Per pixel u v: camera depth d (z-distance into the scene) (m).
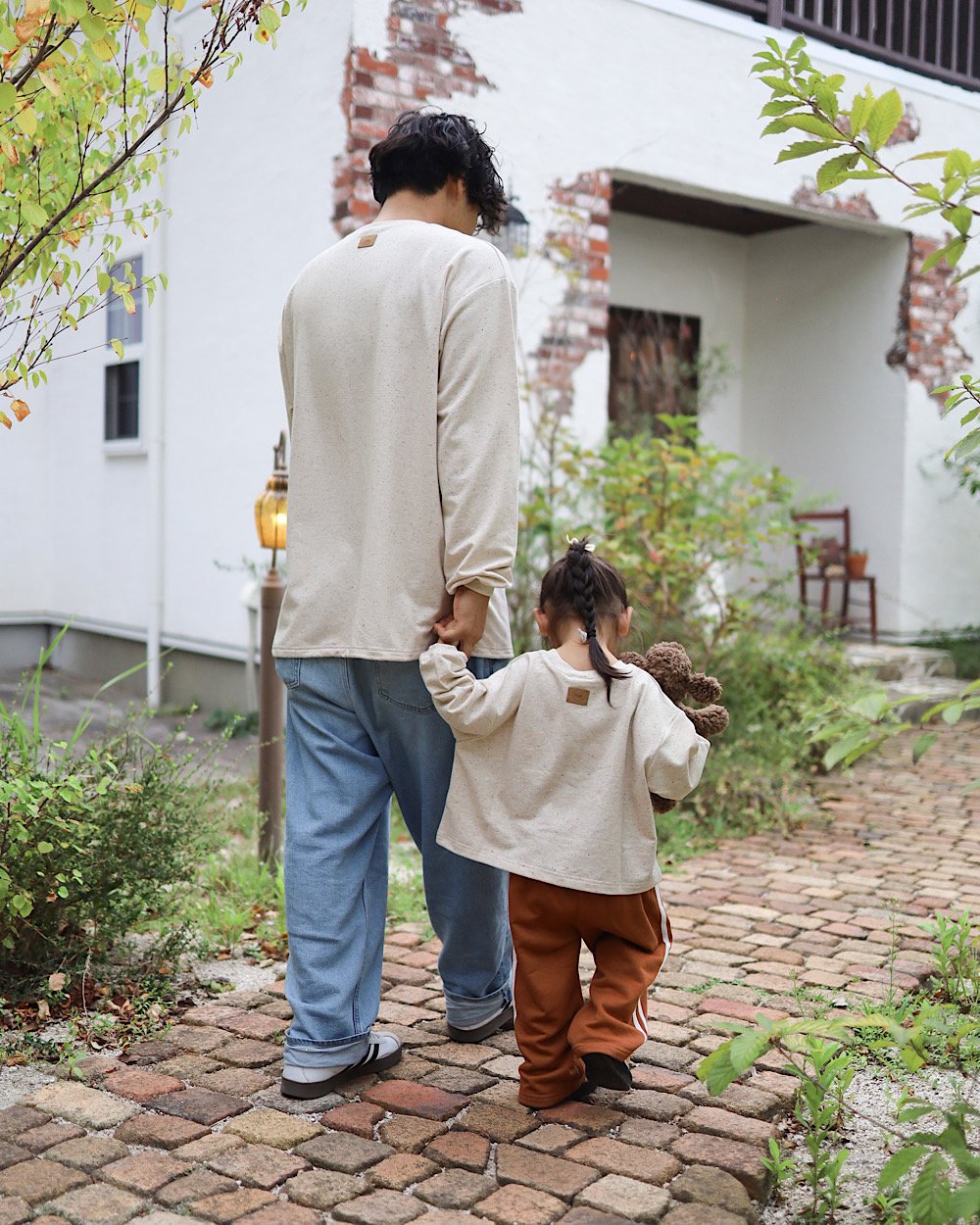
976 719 7.45
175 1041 2.60
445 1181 1.99
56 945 2.92
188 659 7.41
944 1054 2.56
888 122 2.04
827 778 5.77
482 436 2.19
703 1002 2.87
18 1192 1.95
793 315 9.27
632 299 9.00
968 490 8.84
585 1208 1.90
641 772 2.20
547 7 6.20
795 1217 1.98
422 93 5.75
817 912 3.70
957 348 8.70
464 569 2.19
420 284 2.25
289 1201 1.94
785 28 7.48
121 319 7.98
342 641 2.31
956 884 4.07
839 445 8.95
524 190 6.17
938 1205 1.63
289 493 2.43
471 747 2.27
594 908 2.24
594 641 2.26
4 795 2.61
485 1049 2.58
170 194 7.29
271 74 6.18
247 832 4.41
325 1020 2.29
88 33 2.21
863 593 8.71
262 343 6.48
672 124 6.80
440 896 2.47
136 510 8.00
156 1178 1.99
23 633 9.21
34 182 2.90
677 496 5.92
